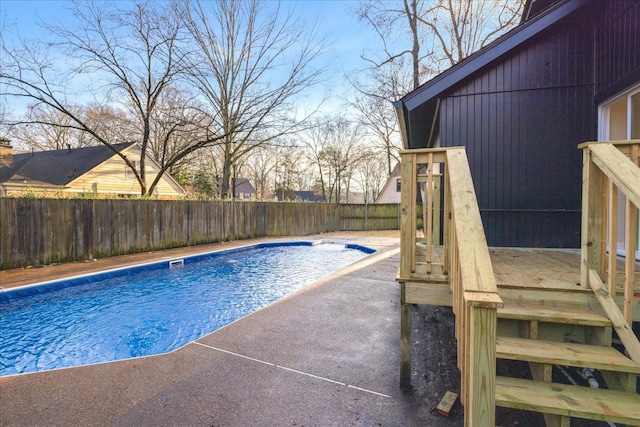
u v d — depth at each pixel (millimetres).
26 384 2629
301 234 15867
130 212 9266
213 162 26141
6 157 17656
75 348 4297
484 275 1611
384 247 11297
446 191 2559
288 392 2498
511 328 2428
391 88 17109
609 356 1986
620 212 3898
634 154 2312
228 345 3357
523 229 4531
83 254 8219
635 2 3424
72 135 24547
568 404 1749
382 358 3066
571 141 4383
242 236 13070
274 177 34438
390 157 23578
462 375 1880
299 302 4816
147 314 5594
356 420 2170
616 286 2367
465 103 4719
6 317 5383
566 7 4191
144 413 2240
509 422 2135
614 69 3846
